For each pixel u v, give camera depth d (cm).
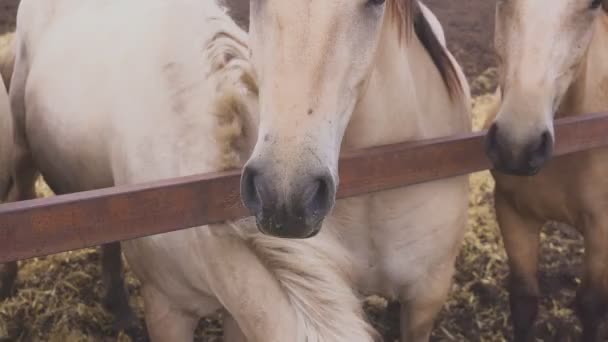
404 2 160
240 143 136
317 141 115
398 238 174
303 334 124
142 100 163
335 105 121
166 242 148
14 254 115
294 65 117
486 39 482
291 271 128
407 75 165
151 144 156
